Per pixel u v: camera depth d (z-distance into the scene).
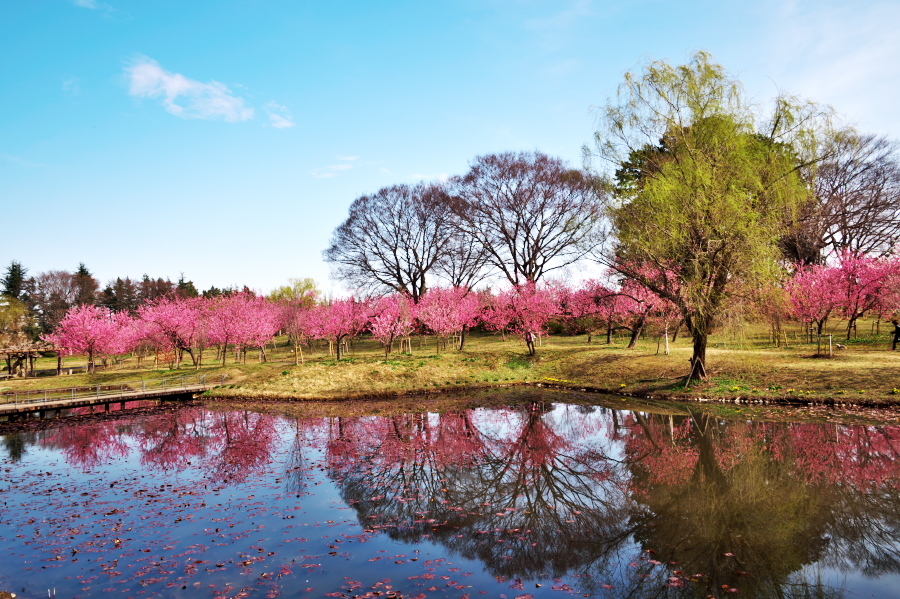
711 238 21.53
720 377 24.33
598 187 25.91
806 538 9.64
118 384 31.86
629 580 8.29
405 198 54.69
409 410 24.34
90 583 8.18
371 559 9.07
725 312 21.97
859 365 22.64
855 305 30.16
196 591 7.91
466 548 9.55
